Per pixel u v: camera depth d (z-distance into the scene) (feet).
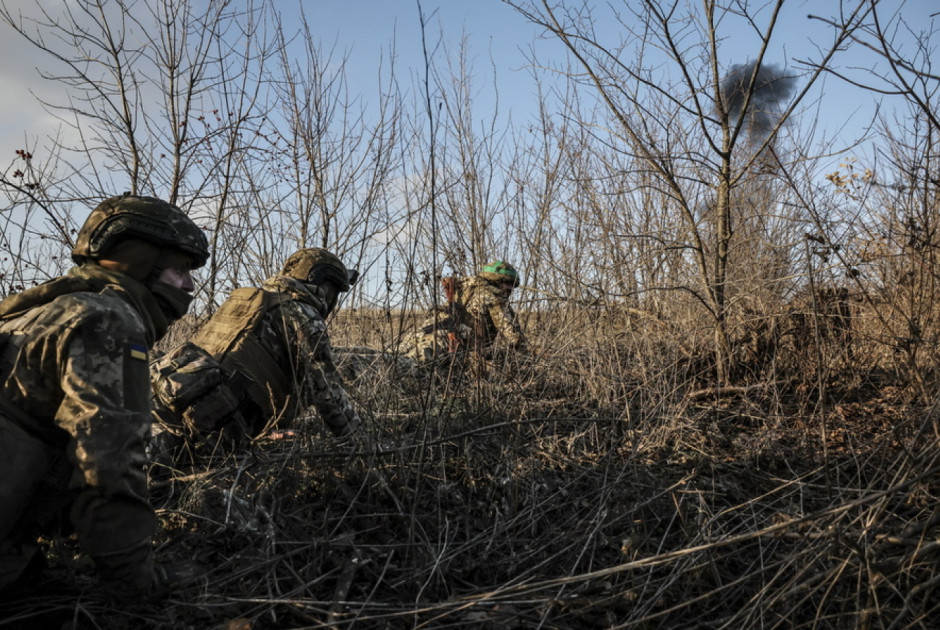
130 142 16.83
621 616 6.70
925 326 10.81
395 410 11.58
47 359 5.73
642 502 8.64
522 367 12.87
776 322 13.65
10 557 6.08
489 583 7.34
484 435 10.34
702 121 13.87
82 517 5.66
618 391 12.18
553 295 14.28
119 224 6.37
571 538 7.88
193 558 7.49
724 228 14.40
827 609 6.43
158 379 9.65
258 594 6.89
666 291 15.03
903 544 6.16
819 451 10.36
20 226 13.89
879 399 12.05
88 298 5.98
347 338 15.06
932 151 11.01
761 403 12.64
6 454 5.61
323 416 10.03
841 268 11.63
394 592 7.10
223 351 10.29
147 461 5.99
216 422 9.77
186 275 6.82
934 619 6.00
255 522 7.89
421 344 13.21
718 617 6.64
